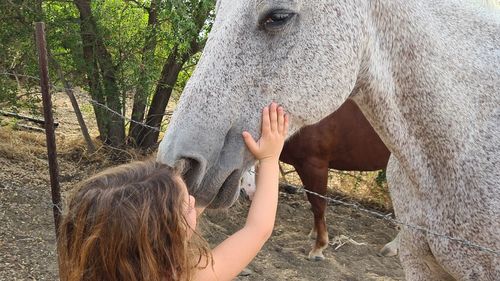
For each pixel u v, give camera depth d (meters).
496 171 2.02
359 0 1.96
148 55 6.07
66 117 8.30
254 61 1.89
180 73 6.74
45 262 4.05
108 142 6.57
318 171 4.81
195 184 1.82
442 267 2.19
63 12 6.04
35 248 4.23
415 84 2.02
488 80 2.05
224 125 1.87
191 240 1.56
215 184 1.85
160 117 6.74
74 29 5.89
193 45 6.12
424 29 2.00
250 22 1.88
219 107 1.86
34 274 3.87
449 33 2.04
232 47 1.89
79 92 6.97
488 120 2.05
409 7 2.00
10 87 5.93
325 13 1.91
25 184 5.43
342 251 5.00
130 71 6.21
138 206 1.41
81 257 1.42
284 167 7.02
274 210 1.79
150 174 1.50
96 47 6.07
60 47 6.05
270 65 1.90
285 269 4.52
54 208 2.95
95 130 7.67
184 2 5.32
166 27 6.01
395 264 4.83
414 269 2.34
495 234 2.01
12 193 5.14
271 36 1.89
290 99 1.92
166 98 6.62
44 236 4.43
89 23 5.95
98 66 6.16
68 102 9.30
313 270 4.55
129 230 1.39
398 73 2.03
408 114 2.06
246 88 1.89
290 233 5.24
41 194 5.23
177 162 1.77
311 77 1.92
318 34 1.91
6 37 5.69
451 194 2.06
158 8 5.71
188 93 1.89
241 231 1.72
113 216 1.40
